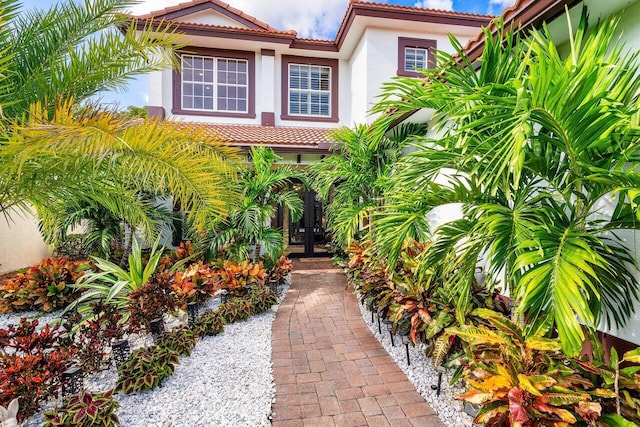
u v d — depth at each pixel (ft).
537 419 7.49
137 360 12.91
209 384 12.96
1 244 31.32
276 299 22.52
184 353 15.10
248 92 39.99
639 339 10.51
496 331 10.39
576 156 8.46
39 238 35.65
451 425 10.52
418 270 13.48
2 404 10.29
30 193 12.40
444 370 11.75
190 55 38.60
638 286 10.43
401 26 36.11
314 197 40.70
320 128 41.75
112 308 15.94
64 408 9.90
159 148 10.50
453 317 12.57
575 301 6.44
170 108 37.88
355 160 25.86
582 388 8.33
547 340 8.66
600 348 9.19
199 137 13.34
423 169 11.37
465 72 10.61
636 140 8.05
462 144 9.70
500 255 8.95
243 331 18.43
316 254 41.01
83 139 8.92
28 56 13.34
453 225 11.19
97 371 13.28
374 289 19.15
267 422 10.73
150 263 20.25
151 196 26.68
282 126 41.06
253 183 26.50
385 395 12.20
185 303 18.43
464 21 35.81
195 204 12.37
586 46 9.11
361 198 27.12
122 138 9.78
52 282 21.77
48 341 12.71
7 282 22.27
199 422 10.73
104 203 16.06
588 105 7.20
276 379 13.39
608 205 11.49
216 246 26.14
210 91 39.40
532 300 7.23
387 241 12.34
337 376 13.57
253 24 39.81
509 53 10.02
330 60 42.19
